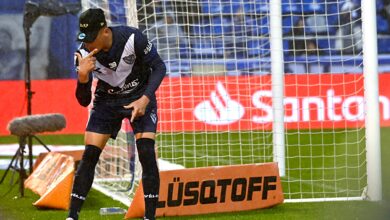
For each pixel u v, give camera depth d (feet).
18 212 65.82
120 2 92.48
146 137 52.49
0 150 114.52
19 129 75.05
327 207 66.64
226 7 117.70
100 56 50.83
